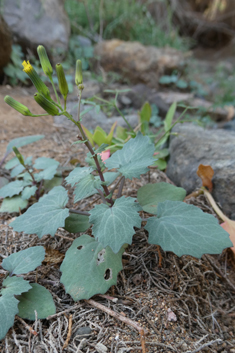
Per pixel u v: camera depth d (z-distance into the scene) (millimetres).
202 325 195
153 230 187
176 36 1007
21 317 172
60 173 309
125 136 352
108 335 170
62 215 197
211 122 611
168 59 708
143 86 651
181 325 185
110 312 177
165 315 186
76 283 182
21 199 274
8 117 455
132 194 293
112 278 185
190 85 749
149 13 1029
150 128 492
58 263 218
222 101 756
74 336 169
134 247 229
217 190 274
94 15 871
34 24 649
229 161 280
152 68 706
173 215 195
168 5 1191
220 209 272
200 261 233
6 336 168
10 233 248
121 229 170
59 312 181
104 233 171
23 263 188
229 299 223
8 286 178
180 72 739
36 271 209
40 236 188
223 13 1400
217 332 197
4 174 325
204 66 1113
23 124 448
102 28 886
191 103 664
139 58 705
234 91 846
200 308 207
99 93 592
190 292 210
